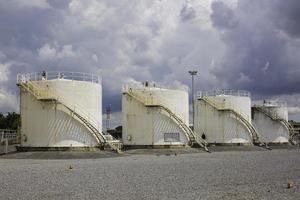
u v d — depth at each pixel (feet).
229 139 250.37
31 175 102.83
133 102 215.72
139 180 93.25
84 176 100.63
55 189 80.84
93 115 177.68
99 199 70.28
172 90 216.74
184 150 208.64
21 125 172.76
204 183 88.38
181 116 217.97
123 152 192.54
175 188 81.41
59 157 158.61
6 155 163.22
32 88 170.81
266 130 291.17
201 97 257.96
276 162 142.72
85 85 175.63
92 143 174.19
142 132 213.05
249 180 93.25
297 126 366.84
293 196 71.77
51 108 169.17
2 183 89.20
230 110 250.16
